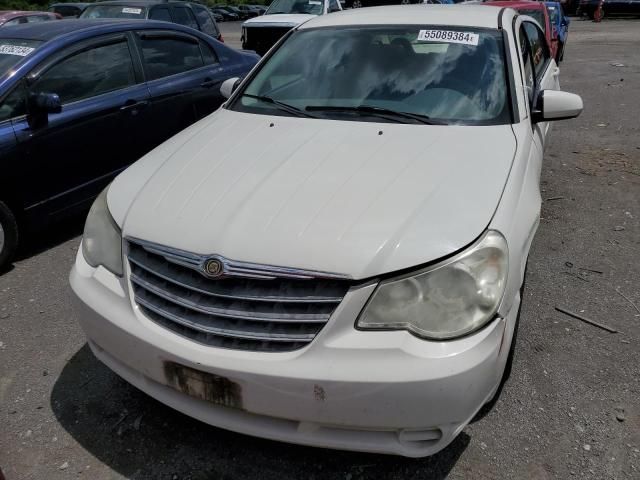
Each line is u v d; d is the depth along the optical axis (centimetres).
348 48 340
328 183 231
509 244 214
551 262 404
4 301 369
